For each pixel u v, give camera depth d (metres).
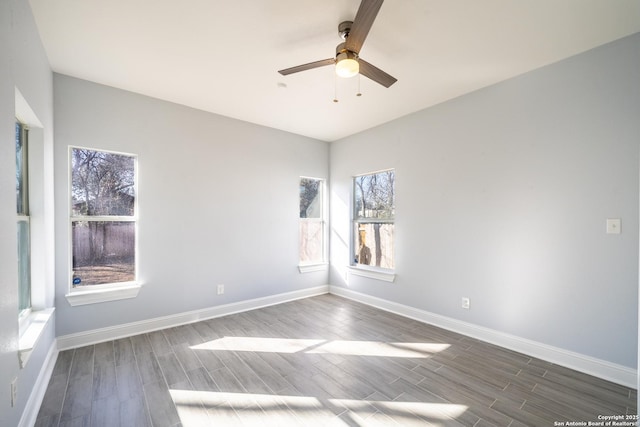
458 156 3.15
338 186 4.76
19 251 2.05
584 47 2.26
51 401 1.94
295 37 2.16
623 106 2.15
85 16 1.91
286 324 3.39
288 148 4.38
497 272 2.84
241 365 2.44
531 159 2.61
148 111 3.13
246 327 3.28
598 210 2.25
